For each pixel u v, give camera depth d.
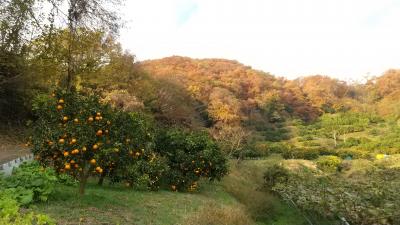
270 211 13.71
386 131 57.91
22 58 19.39
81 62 21.91
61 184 8.63
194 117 45.94
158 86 40.31
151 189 11.28
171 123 36.03
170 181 12.55
